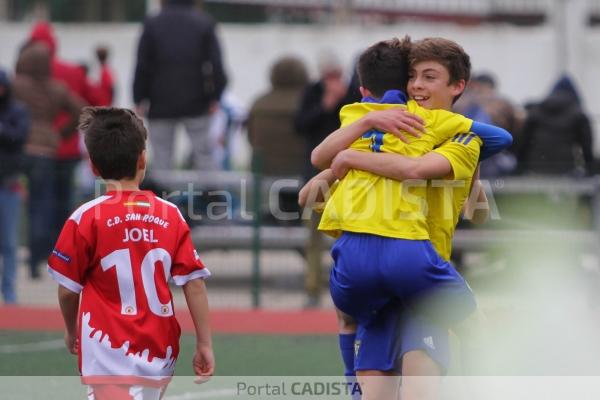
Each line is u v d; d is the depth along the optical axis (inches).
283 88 1357.0
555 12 2399.1
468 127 596.1
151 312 567.5
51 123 1302.9
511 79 2449.6
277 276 1314.0
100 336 562.3
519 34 2450.8
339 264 601.6
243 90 2559.1
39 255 1275.8
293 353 997.2
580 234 1244.5
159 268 570.9
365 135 603.5
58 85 1310.3
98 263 568.1
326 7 2632.9
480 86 1363.2
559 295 1225.4
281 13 2664.9
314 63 2532.0
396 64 617.9
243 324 1145.4
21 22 2728.8
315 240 1216.2
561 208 1256.2
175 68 1363.2
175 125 1375.5
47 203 1267.2
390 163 583.8
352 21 2618.1
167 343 570.9
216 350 1008.9
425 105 608.1
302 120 1173.1
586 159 1334.9
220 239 1234.0
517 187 1261.1
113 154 581.3
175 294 1300.4
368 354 612.4
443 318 591.8
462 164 587.2
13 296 1248.8
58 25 2667.3
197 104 1373.0
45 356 967.0
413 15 2600.9
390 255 581.6
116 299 567.5
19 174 1234.0
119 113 593.9
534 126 1339.8
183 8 1381.6
